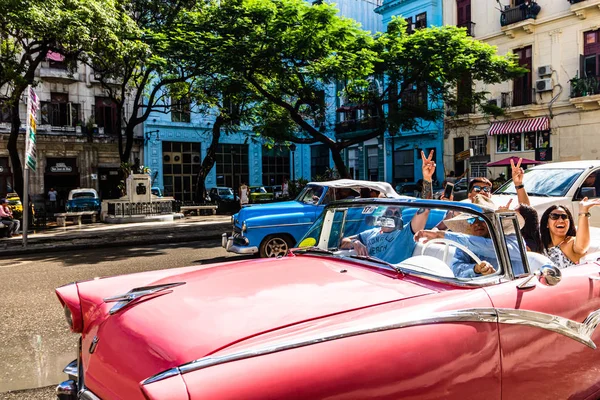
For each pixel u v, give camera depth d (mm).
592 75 22562
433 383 1806
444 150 28469
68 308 2500
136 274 2891
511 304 2203
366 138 19484
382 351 1716
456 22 27828
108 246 12492
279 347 1595
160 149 32719
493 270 2412
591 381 2602
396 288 2229
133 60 17531
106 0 15172
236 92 17375
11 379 3811
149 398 1365
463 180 19953
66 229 17156
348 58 16078
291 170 39312
